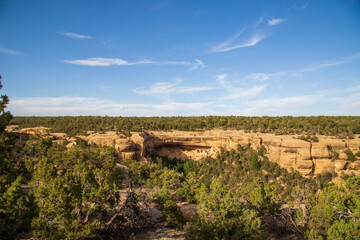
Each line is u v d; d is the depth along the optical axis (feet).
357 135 278.05
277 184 216.33
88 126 327.88
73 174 74.02
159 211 114.73
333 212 69.97
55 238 56.03
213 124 376.68
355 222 64.59
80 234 59.72
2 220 48.67
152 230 87.61
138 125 346.95
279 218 94.58
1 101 56.13
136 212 89.25
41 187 63.16
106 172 97.86
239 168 261.24
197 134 330.95
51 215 60.54
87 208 69.77
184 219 104.78
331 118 375.86
